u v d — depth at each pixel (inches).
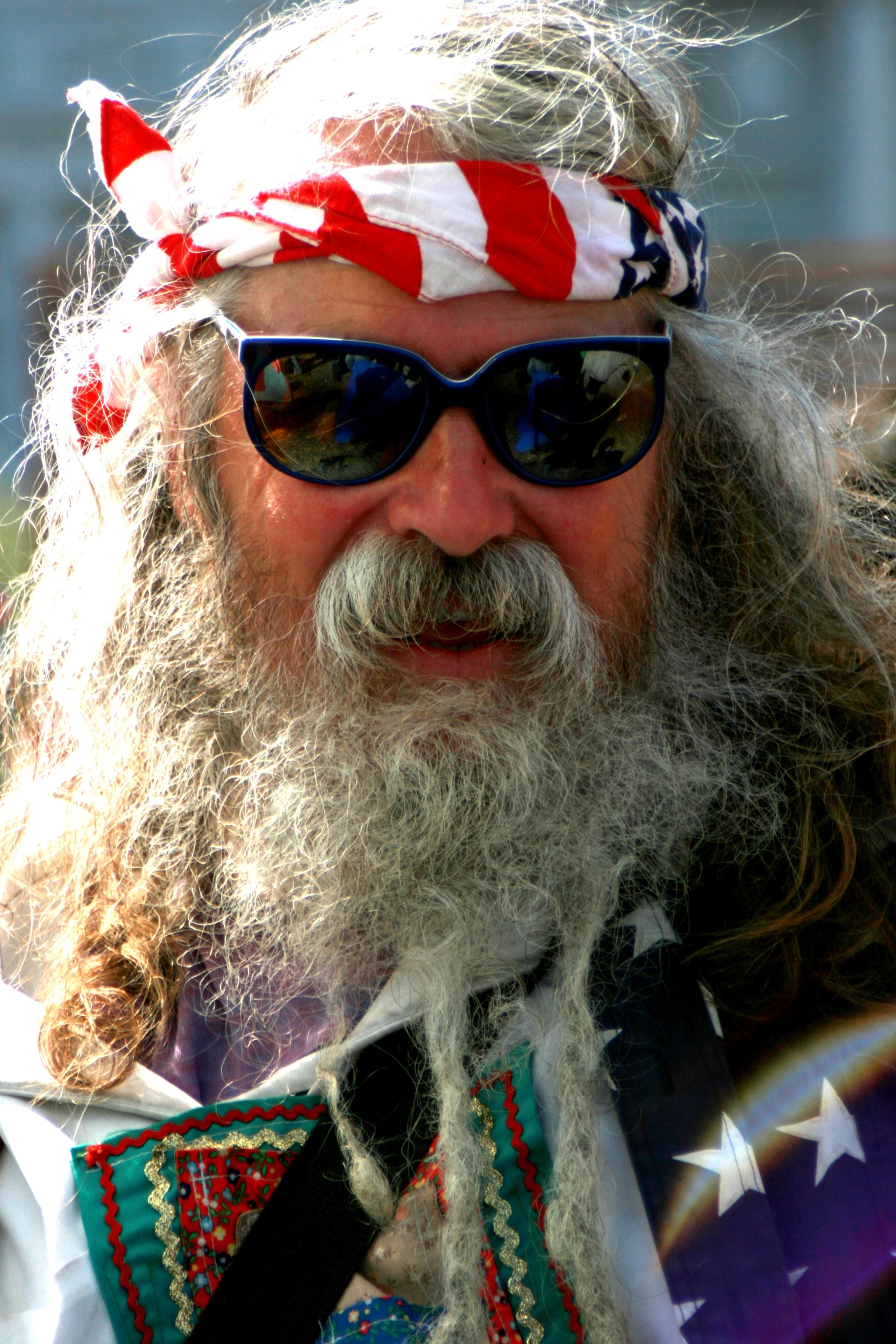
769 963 109.1
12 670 143.8
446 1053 103.0
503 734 111.2
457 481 105.7
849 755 119.1
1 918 127.4
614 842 114.6
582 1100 100.2
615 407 110.0
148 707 128.6
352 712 113.3
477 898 111.7
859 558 137.6
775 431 129.0
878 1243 96.7
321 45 118.0
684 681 123.0
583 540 111.8
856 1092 102.7
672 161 117.9
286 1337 97.7
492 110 105.7
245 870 117.3
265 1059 115.7
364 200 103.7
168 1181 101.2
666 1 133.6
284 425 109.1
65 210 457.7
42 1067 110.5
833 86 433.7
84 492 134.7
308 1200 100.5
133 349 122.9
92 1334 98.3
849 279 312.7
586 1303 94.5
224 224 110.8
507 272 103.9
